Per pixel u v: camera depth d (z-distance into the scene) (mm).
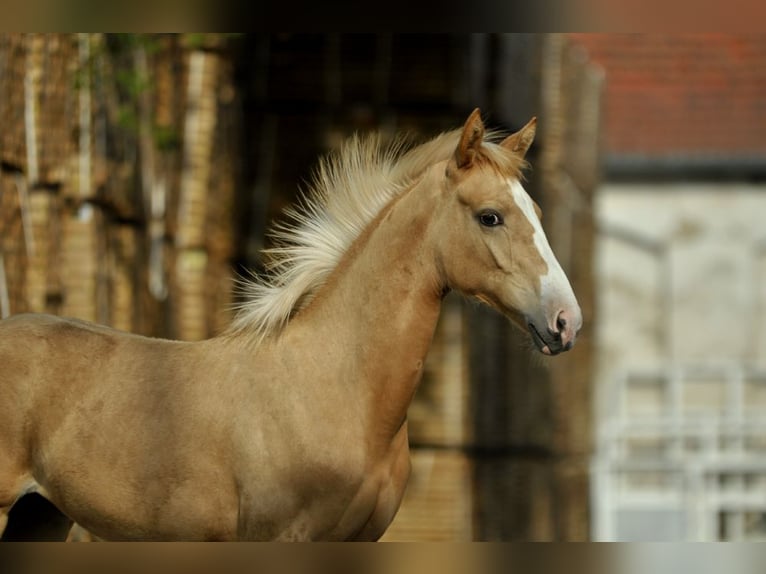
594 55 33719
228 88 16078
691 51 33688
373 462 7695
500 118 16750
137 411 7805
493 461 17109
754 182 32125
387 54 16875
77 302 11922
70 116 11930
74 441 7828
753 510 24375
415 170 8078
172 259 14883
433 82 16828
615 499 23641
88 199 12078
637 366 31859
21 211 10859
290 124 17031
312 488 7562
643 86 33062
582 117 22875
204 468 7664
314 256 8055
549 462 18703
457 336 16781
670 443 27500
